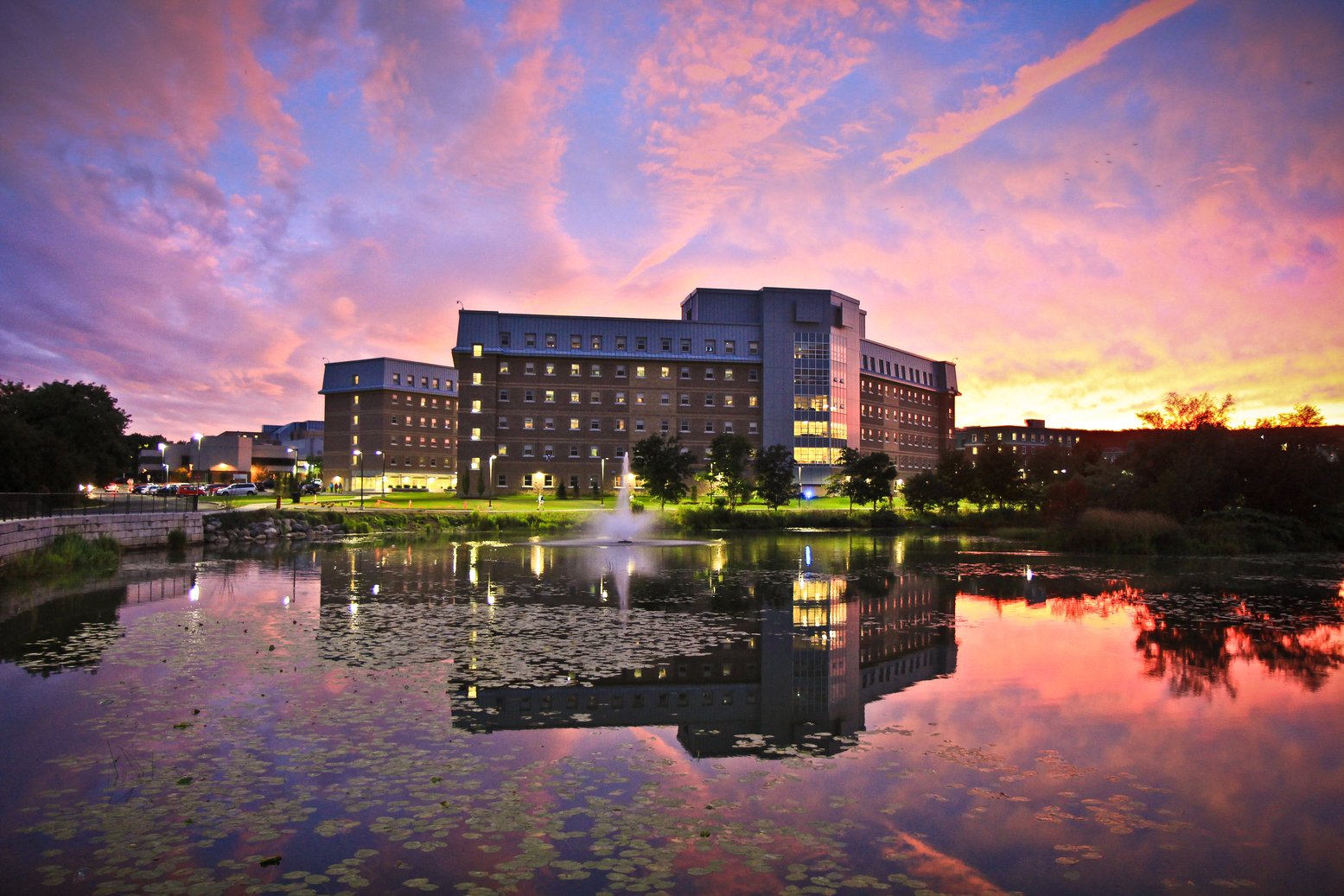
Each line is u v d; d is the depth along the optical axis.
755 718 12.09
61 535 33.25
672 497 76.69
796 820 8.41
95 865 7.28
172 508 46.94
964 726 11.79
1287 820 8.51
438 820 8.30
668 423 103.06
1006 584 29.14
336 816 8.38
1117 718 12.17
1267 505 52.09
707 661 15.80
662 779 9.52
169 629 18.42
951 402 151.62
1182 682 14.41
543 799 8.87
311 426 188.12
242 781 9.24
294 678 13.83
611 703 12.73
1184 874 7.31
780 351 106.50
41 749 10.24
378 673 14.25
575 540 54.16
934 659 16.22
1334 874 7.33
